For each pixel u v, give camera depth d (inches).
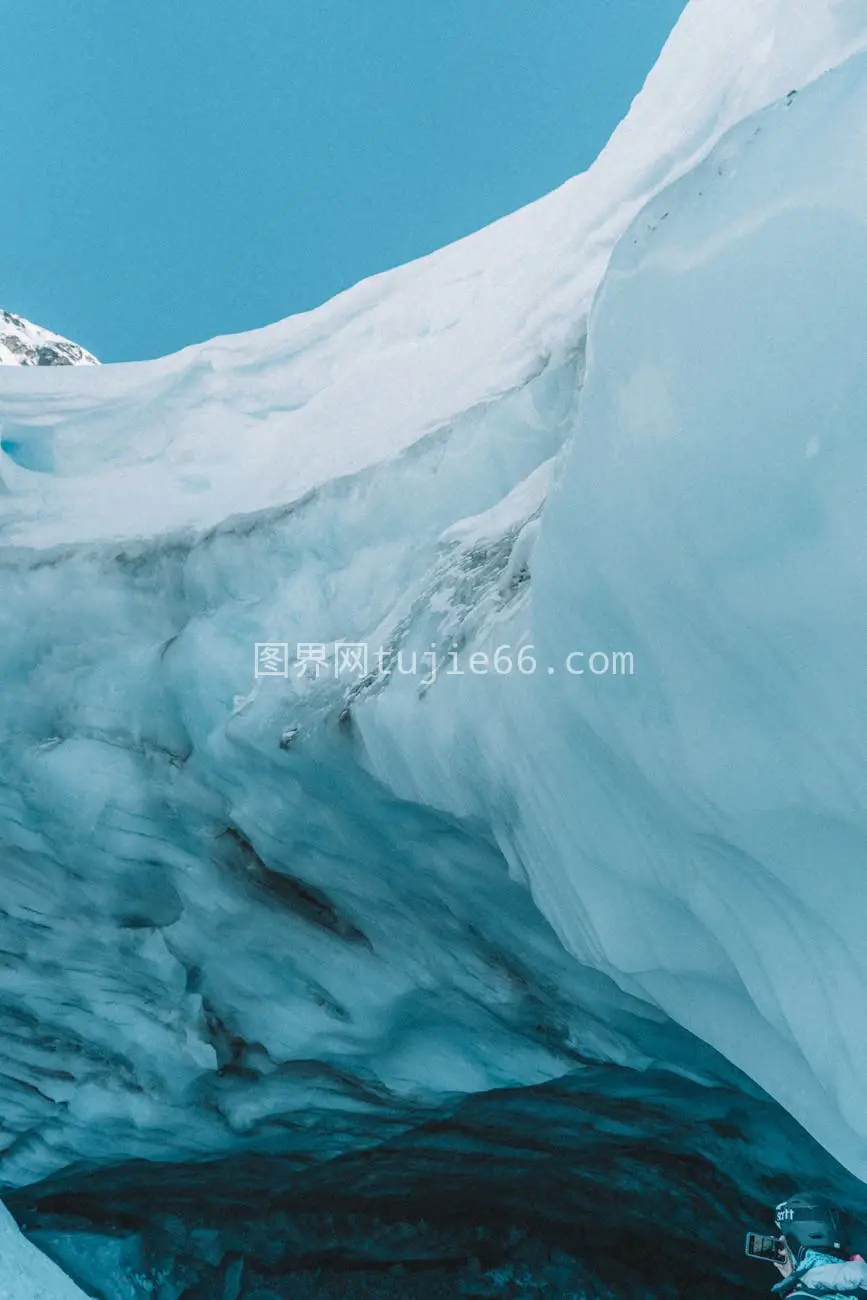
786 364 51.2
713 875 65.3
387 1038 146.0
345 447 166.9
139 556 169.5
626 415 62.4
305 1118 164.6
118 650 166.4
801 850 57.0
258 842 141.8
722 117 134.3
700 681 60.2
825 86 53.0
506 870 111.8
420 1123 161.9
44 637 169.5
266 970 153.4
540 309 147.9
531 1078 140.3
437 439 142.2
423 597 120.9
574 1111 153.0
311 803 129.4
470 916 124.1
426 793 101.6
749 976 62.8
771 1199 148.2
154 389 197.6
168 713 157.8
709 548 56.2
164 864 156.9
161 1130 168.7
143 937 163.2
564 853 81.3
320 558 150.5
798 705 54.3
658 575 60.7
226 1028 161.0
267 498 168.9
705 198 58.4
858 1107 54.4
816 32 84.0
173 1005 163.8
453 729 94.5
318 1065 156.6
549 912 89.7
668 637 61.6
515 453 132.3
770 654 54.7
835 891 55.9
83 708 163.9
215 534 161.3
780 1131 132.1
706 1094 135.3
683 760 61.9
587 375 70.1
